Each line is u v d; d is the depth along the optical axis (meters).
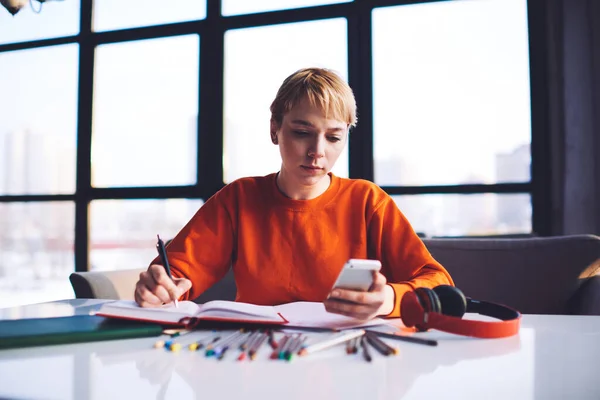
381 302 0.68
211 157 3.29
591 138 2.56
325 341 0.56
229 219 1.13
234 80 3.30
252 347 0.55
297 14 3.16
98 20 3.58
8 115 3.74
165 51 3.43
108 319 0.68
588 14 2.60
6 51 3.75
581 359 0.52
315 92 0.94
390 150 3.00
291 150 0.98
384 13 3.04
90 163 3.51
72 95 3.61
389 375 0.45
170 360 0.51
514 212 2.79
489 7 2.86
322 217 1.09
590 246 1.25
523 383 0.43
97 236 3.48
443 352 0.55
